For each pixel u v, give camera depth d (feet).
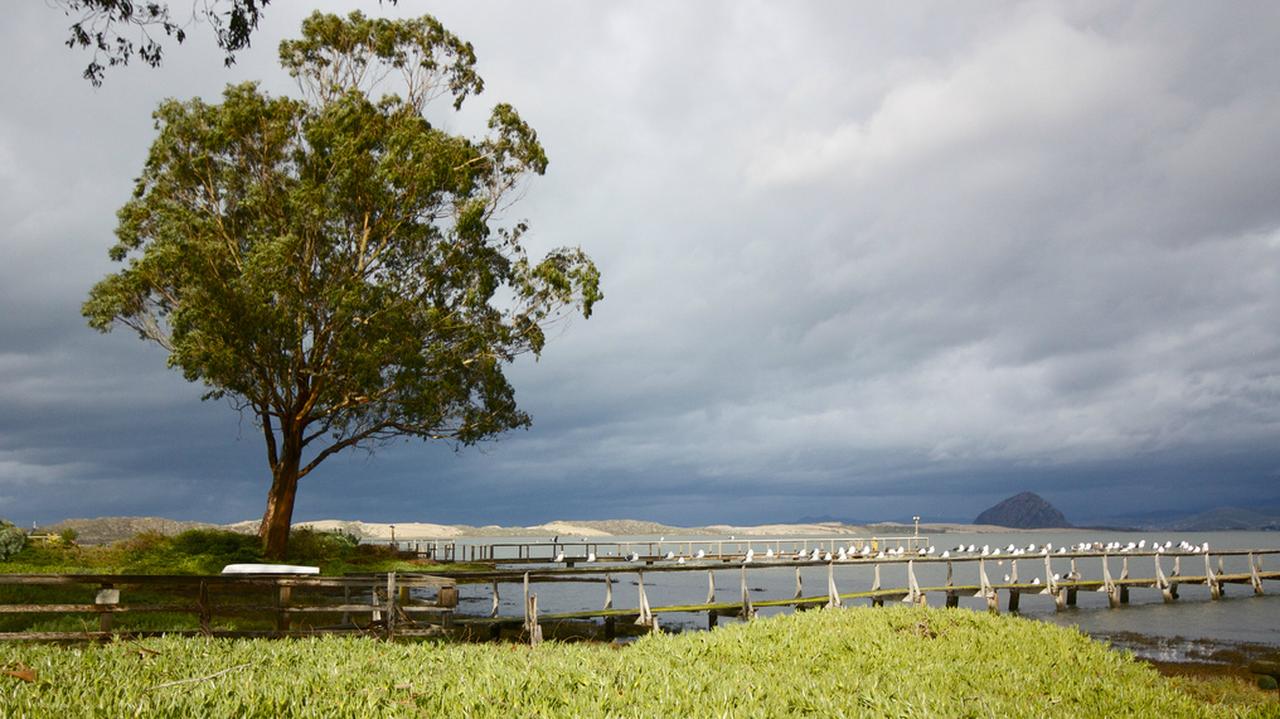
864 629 35.06
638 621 80.07
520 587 161.99
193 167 114.73
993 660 29.99
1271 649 78.69
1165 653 75.87
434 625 49.01
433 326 116.88
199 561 103.65
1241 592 149.79
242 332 104.47
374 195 112.37
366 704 18.24
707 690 21.02
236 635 42.93
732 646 33.27
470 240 120.67
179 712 17.17
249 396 112.27
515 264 126.62
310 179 114.73
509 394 130.00
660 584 184.55
